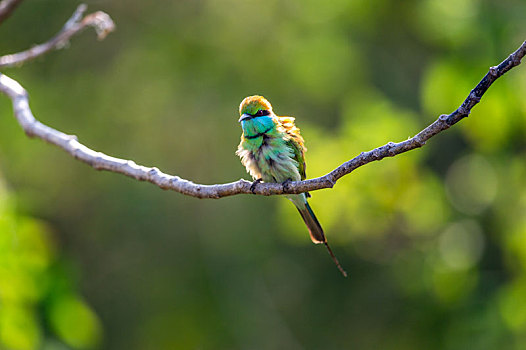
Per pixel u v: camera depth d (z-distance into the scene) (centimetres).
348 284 1605
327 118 1681
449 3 1170
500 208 1288
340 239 1279
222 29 1689
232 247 1625
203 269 1620
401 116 1292
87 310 955
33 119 637
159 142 1698
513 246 1159
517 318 1114
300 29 1644
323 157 1237
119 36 1739
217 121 1670
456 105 1148
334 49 1596
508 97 1091
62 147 600
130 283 1630
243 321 1592
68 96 1686
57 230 1625
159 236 1636
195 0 1727
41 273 915
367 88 1611
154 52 1720
